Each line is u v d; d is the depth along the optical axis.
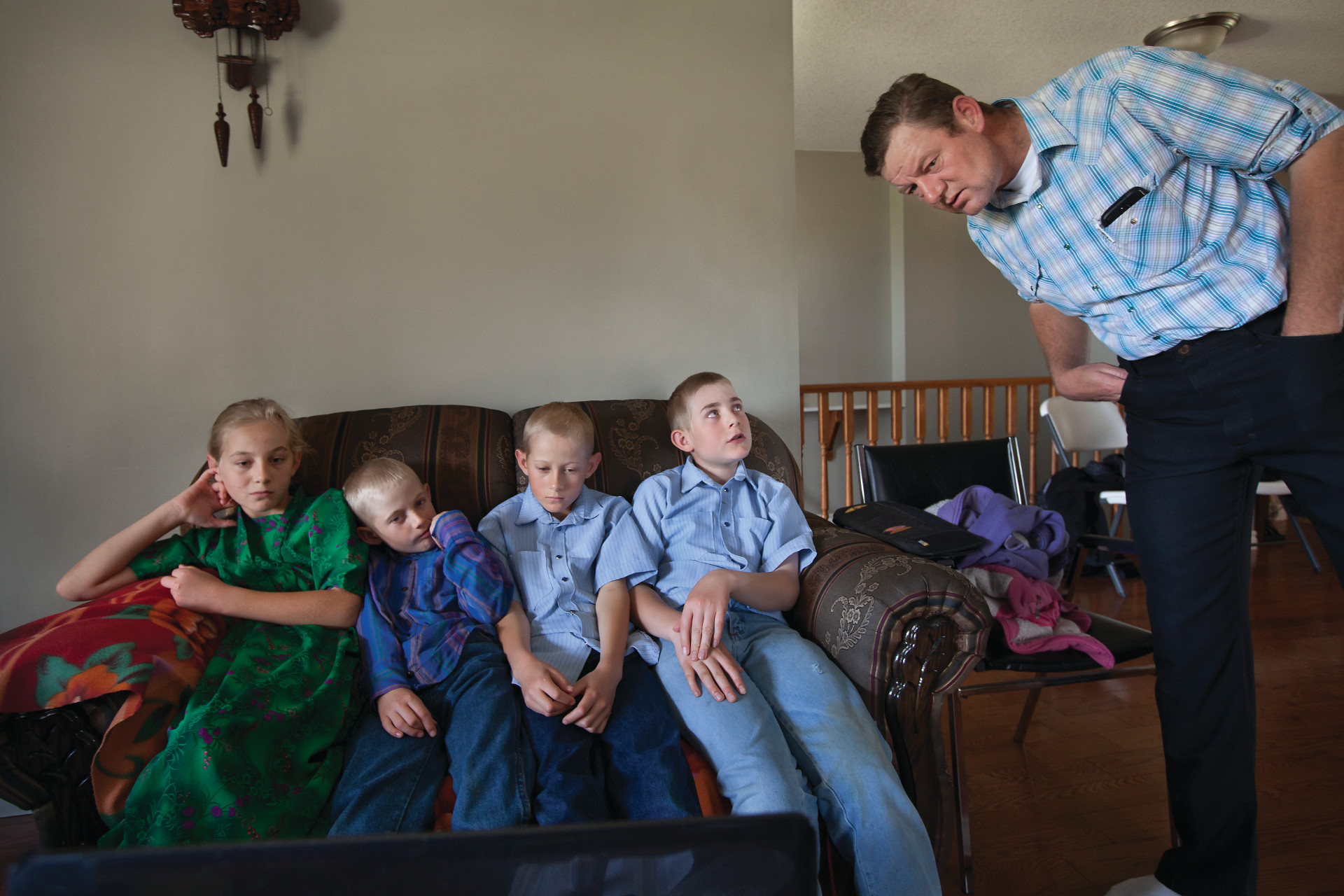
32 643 0.99
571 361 1.94
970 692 1.42
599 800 1.02
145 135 1.67
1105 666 1.45
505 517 1.44
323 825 0.99
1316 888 1.35
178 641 1.08
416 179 1.82
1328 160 1.07
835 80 4.00
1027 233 1.30
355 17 1.77
